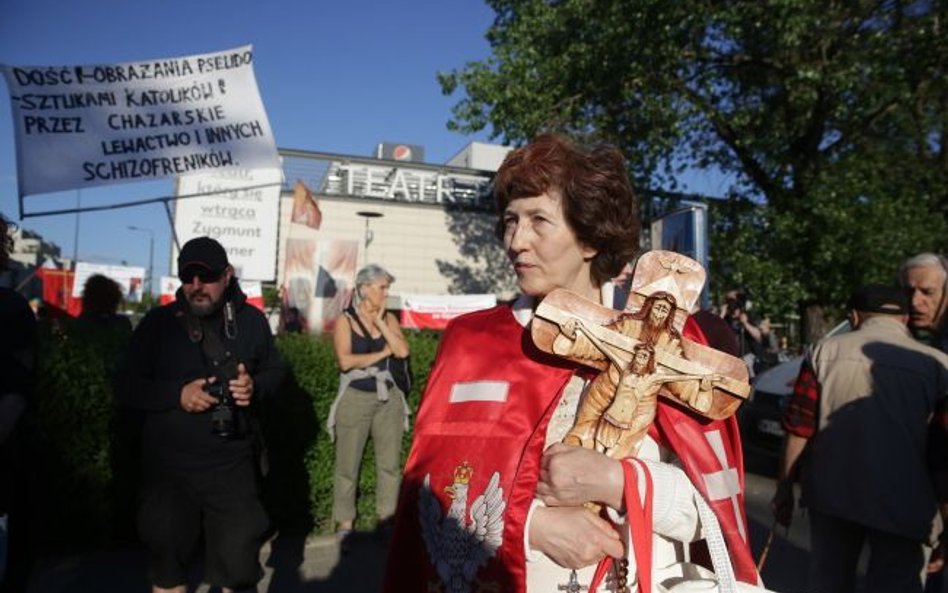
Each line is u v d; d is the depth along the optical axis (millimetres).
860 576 4621
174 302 3127
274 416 5215
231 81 5590
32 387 2566
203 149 5531
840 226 11398
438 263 18609
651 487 1388
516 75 13898
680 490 1417
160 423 2912
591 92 13438
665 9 12031
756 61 13047
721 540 1388
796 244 12023
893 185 12398
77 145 5215
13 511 2625
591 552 1401
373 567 4746
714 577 1483
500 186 1647
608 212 1589
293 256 16344
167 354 2975
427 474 1604
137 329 3066
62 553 4734
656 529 1432
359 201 18016
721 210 13836
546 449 1483
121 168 5309
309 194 14852
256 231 14953
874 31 11773
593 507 1476
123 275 17891
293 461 5305
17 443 2621
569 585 1469
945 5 11117
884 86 11570
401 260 18359
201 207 14703
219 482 2914
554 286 1609
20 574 2676
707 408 1460
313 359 5383
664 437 1507
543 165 1574
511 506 1467
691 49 12961
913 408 3057
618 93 13117
